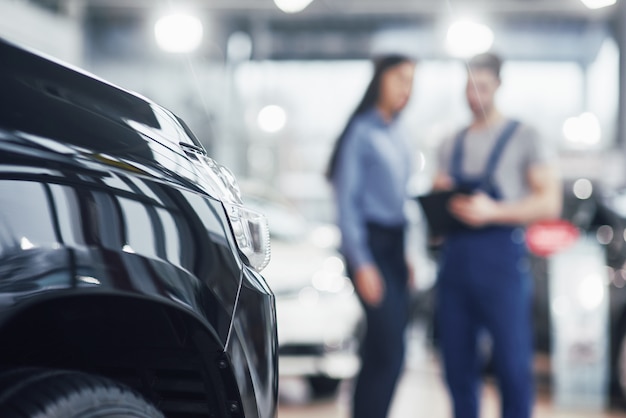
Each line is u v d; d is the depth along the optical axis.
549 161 4.06
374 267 3.96
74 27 17.03
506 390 4.02
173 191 1.84
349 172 3.95
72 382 1.63
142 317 1.88
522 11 18.28
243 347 1.96
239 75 20.38
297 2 11.55
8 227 1.49
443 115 18.39
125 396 1.70
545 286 6.57
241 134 20.92
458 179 4.09
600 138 18.83
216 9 18.78
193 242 1.85
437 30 19.08
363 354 4.04
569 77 19.75
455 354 4.11
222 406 1.96
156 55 19.28
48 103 1.65
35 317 1.84
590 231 6.64
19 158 1.54
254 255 2.13
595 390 6.38
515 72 19.94
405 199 4.08
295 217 8.09
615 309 6.39
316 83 20.83
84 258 1.59
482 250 3.98
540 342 6.61
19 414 1.53
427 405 6.52
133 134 1.82
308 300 6.48
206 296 1.86
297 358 6.41
